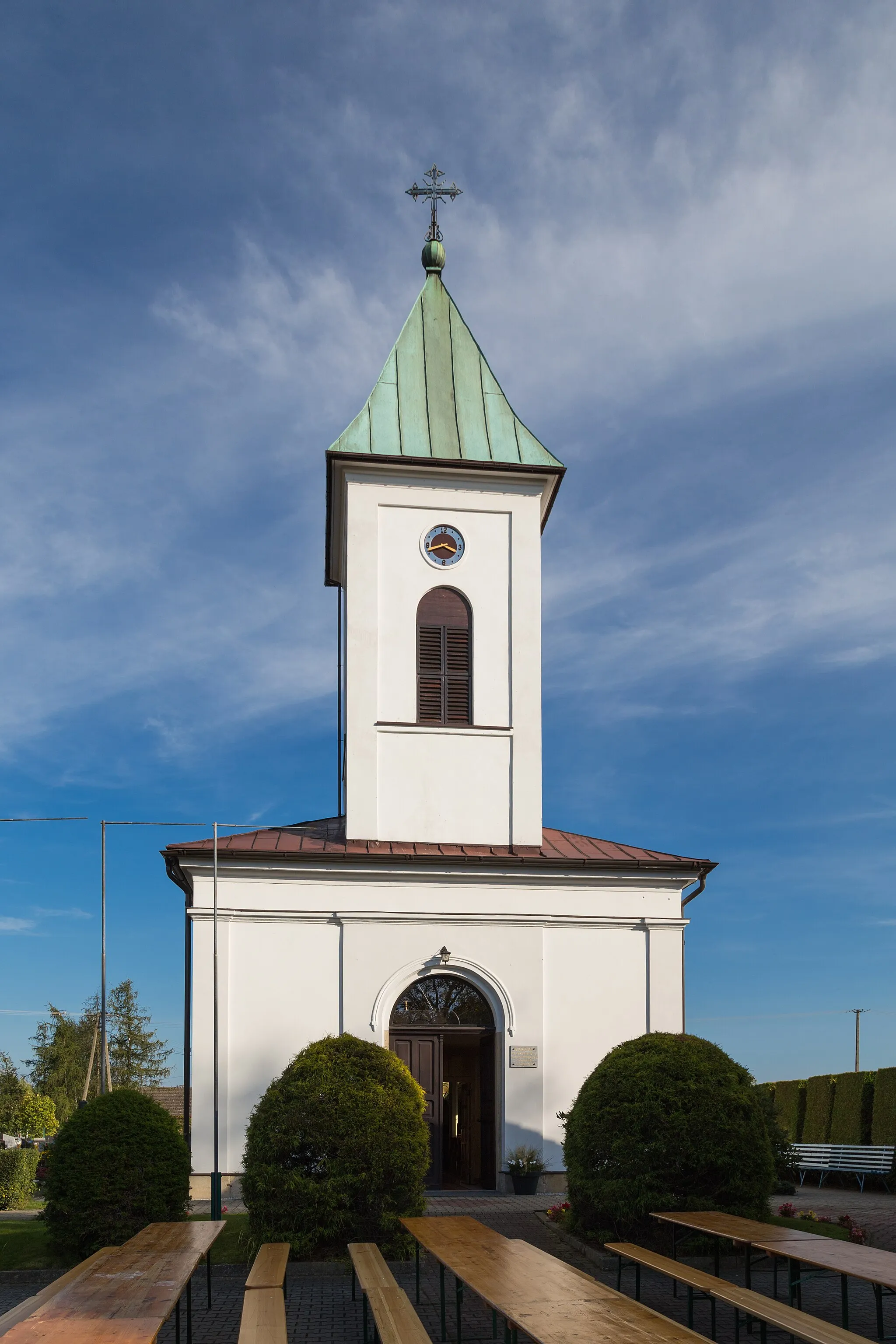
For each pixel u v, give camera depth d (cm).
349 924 2031
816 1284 1334
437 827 2186
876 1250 1012
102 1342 732
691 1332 754
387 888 2062
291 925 2023
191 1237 1143
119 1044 6644
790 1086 3092
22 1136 4591
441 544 2311
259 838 2164
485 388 2452
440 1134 2019
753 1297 883
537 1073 2028
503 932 2075
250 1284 957
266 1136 1416
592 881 2120
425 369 2452
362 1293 1233
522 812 2212
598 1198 1418
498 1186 1997
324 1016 1998
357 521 2292
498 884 2092
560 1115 1775
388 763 2198
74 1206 1394
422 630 2277
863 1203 2131
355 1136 1399
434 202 2645
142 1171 1417
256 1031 1973
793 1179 2605
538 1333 750
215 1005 1761
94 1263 1003
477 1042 2186
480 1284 895
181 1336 1116
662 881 2139
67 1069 6238
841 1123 2722
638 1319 788
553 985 2078
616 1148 1410
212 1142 1916
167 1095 6419
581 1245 1470
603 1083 1482
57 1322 787
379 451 2308
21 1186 2891
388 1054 1497
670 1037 1530
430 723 2230
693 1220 1195
